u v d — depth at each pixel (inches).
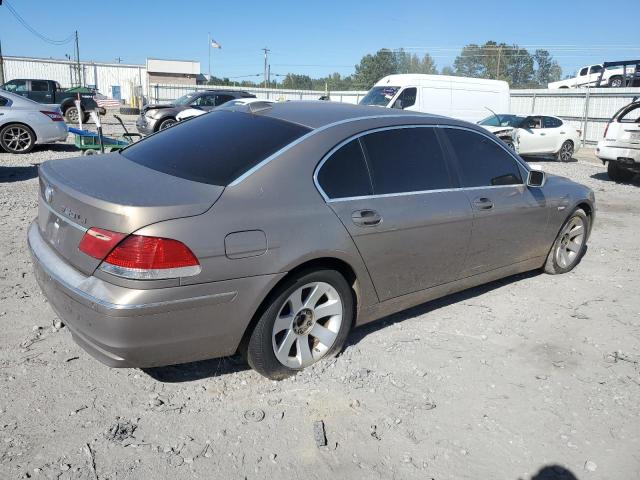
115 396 124.0
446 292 170.9
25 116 507.2
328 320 139.8
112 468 102.4
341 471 105.8
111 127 894.4
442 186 161.3
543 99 1080.2
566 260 223.8
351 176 138.6
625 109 488.7
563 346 161.9
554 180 214.4
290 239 121.7
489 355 153.7
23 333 148.0
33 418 114.4
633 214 365.4
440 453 112.6
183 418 118.0
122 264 105.0
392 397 130.1
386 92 672.4
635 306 195.3
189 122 162.4
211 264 111.0
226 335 117.5
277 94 1598.2
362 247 136.9
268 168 125.3
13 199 303.1
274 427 116.7
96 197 110.1
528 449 115.5
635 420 127.6
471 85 701.3
